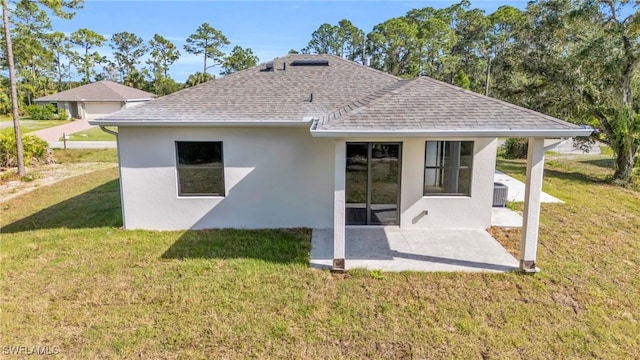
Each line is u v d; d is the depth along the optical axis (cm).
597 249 809
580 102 1647
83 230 940
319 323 536
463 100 745
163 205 944
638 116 1483
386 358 467
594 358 466
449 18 6138
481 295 611
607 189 1425
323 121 711
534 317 550
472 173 917
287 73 1176
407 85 829
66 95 4781
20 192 1402
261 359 464
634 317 552
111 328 526
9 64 1609
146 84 7012
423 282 653
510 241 854
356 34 7925
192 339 501
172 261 744
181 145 927
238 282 653
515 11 5325
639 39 1491
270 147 927
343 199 686
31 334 513
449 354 473
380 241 851
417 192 928
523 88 1895
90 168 1900
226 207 952
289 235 900
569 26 1631
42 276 682
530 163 665
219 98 1000
